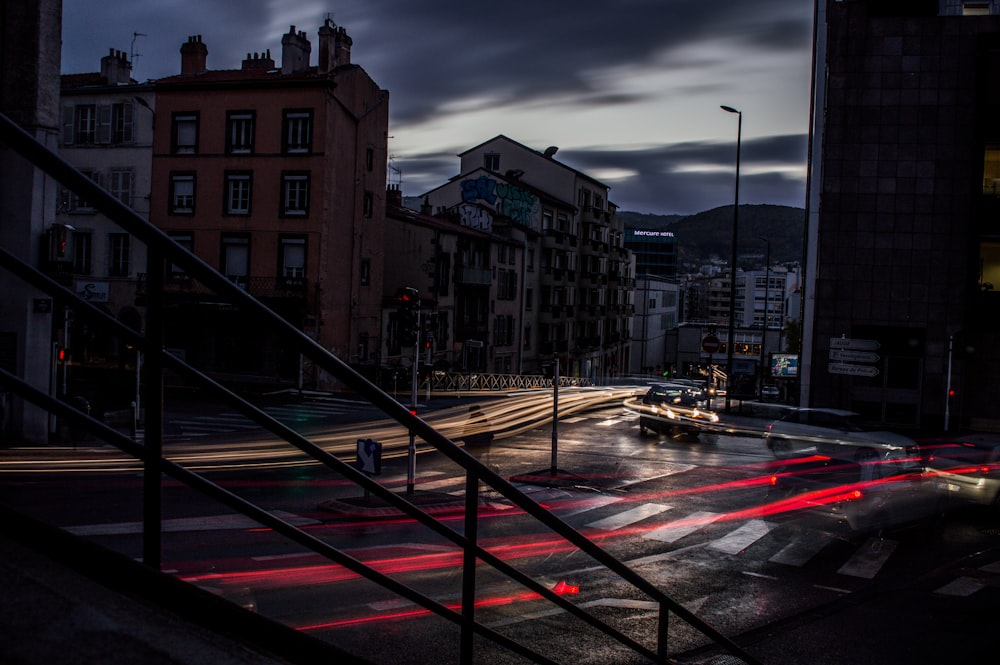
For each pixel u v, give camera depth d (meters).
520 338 63.41
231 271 42.78
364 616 8.76
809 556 13.38
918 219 33.72
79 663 1.23
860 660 8.57
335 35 43.97
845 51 34.16
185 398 34.53
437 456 24.05
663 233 198.50
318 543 2.21
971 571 12.48
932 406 33.69
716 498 18.70
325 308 41.91
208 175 42.91
